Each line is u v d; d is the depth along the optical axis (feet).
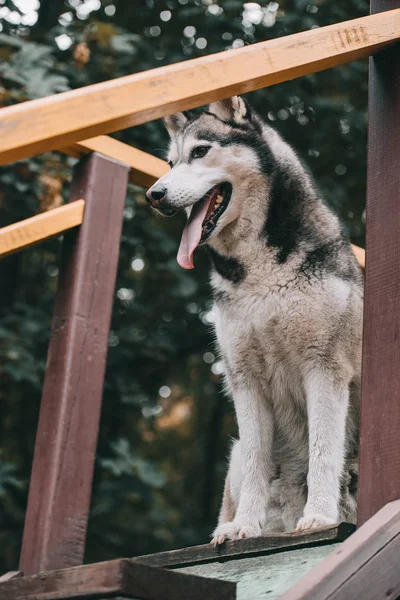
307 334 12.10
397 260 8.29
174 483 41.39
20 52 23.03
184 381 39.06
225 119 13.26
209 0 28.60
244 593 8.00
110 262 12.53
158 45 28.60
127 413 28.50
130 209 25.16
